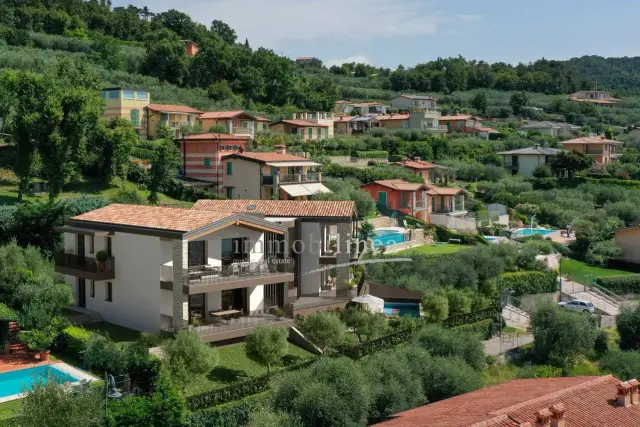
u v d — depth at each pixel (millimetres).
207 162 88688
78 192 76438
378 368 39531
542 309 54812
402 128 147125
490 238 87312
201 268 46062
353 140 123125
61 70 86000
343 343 48375
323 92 174250
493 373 49531
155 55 153625
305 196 85562
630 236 88750
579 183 121688
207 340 43969
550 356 53281
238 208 56406
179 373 37750
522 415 27500
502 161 131625
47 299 44969
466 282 63844
